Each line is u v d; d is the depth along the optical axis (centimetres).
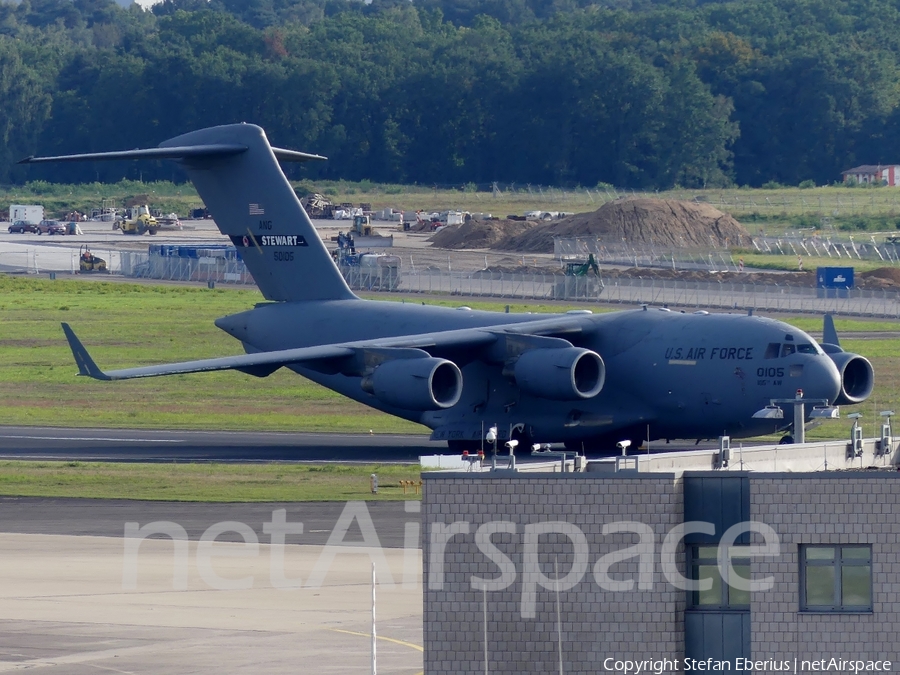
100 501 15012
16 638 9362
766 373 16750
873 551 6756
